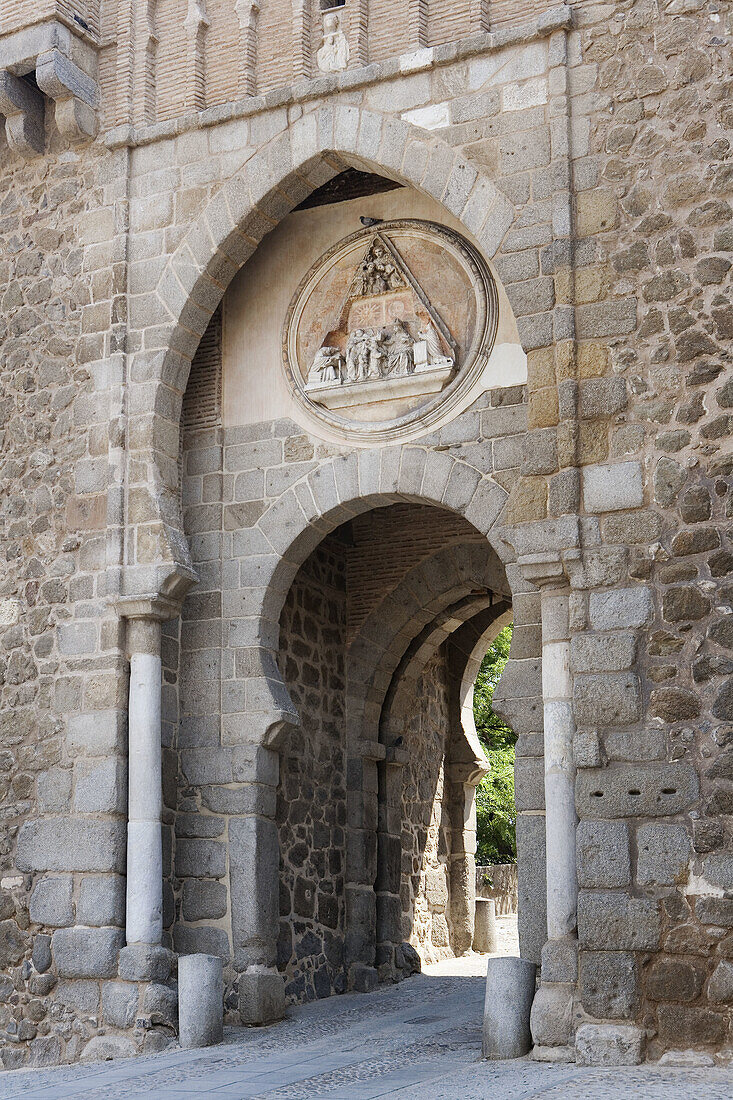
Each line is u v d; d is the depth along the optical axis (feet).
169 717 41.04
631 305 34.60
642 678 32.55
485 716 89.61
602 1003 31.27
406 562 48.91
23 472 42.73
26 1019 39.01
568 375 34.81
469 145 37.96
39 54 42.57
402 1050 34.83
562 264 35.47
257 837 39.88
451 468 39.22
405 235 41.32
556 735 33.81
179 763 41.09
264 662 41.01
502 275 36.76
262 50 41.75
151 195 42.29
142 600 39.93
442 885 56.29
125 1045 37.27
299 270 42.73
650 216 34.86
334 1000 44.27
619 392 34.27
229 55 42.04
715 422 33.19
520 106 37.50
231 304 43.37
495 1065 31.78
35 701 41.09
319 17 41.19
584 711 32.83
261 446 42.04
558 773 33.63
